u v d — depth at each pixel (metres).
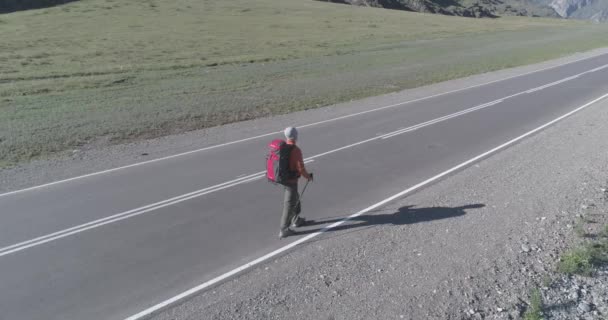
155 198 10.27
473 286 6.90
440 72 32.09
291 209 8.45
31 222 9.06
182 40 49.75
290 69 33.00
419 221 9.09
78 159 13.31
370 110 20.09
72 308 6.42
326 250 8.00
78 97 22.70
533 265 7.50
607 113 18.75
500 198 10.20
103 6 76.50
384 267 7.40
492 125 17.17
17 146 14.38
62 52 40.28
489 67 34.69
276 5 91.56
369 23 75.62
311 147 14.31
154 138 15.74
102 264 7.53
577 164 12.53
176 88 25.47
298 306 6.42
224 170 12.20
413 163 12.77
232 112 19.62
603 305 6.54
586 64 36.09
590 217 9.18
